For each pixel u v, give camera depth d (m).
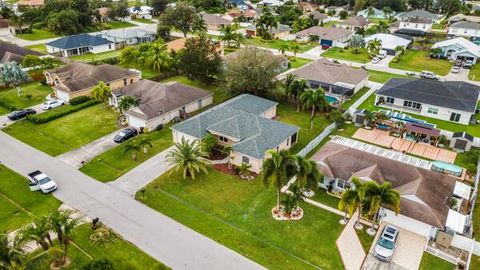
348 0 194.38
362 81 77.00
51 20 119.44
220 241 35.12
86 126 58.22
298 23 137.88
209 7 174.38
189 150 43.81
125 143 52.84
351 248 34.41
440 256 33.75
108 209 39.25
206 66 73.62
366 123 59.53
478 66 95.56
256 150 45.50
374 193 33.97
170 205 40.09
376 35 113.38
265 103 61.00
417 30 129.62
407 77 85.88
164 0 162.50
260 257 33.25
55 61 89.50
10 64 71.38
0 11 138.00
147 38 116.44
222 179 44.66
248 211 39.12
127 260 32.56
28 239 29.67
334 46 115.31
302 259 33.06
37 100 68.50
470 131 58.75
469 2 184.50
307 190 40.19
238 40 113.31
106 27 134.50
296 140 53.50
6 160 48.50
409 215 35.69
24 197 41.16
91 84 70.62
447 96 64.06
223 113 53.41
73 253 33.09
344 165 42.31
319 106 57.91
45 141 53.66
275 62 66.88
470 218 37.50
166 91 62.62
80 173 45.91
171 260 32.75
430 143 54.66
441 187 39.44
